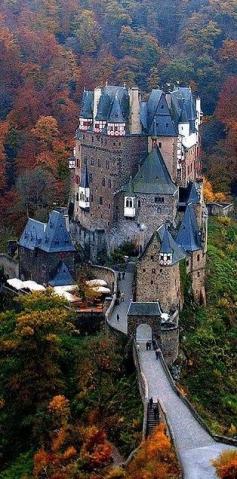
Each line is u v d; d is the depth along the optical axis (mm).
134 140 133125
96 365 100750
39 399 99312
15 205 182375
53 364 100688
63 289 119500
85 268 128500
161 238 112688
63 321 103062
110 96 136750
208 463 76312
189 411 87000
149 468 76188
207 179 193750
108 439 90000
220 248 149625
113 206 133625
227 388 107312
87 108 140500
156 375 95062
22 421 97562
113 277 122312
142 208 130125
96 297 116750
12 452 95750
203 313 122188
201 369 108062
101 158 136125
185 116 142500
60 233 125938
